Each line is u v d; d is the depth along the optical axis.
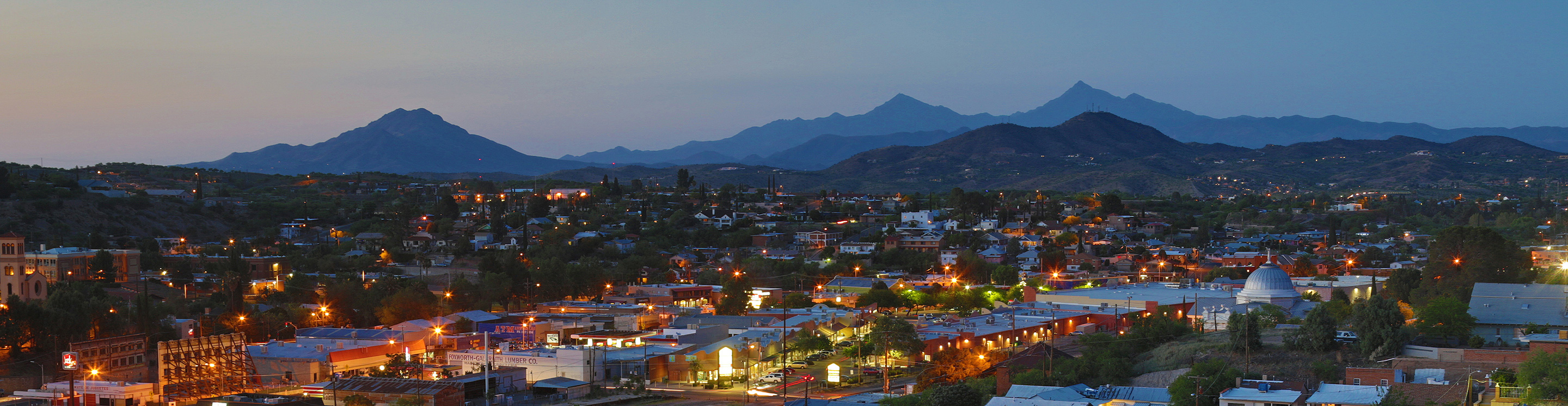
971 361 182.50
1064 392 142.25
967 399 140.38
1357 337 157.62
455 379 172.62
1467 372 137.62
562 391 177.62
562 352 186.38
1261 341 167.12
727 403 167.62
